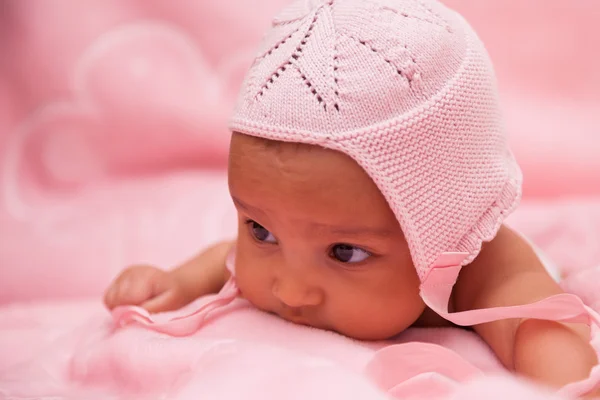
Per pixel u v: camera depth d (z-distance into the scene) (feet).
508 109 7.21
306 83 3.26
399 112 3.21
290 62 3.35
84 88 7.06
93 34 7.09
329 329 3.52
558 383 2.91
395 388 2.89
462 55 3.44
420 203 3.24
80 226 6.02
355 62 3.25
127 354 3.44
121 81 7.07
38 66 7.01
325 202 3.18
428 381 2.85
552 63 7.34
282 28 3.53
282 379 2.69
